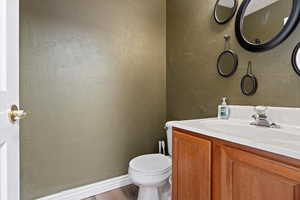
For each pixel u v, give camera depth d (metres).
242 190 0.85
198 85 1.79
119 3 1.92
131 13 2.00
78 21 1.69
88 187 1.77
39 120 1.53
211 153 1.00
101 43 1.82
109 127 1.89
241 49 1.42
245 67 1.40
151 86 2.15
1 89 0.70
